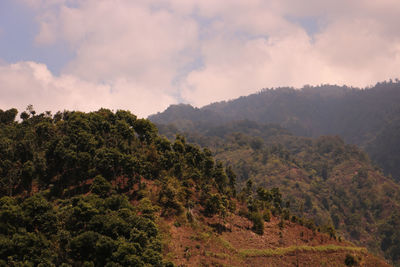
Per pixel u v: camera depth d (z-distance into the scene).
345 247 76.31
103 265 46.91
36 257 44.62
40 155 74.44
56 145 74.75
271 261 63.56
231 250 63.03
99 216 52.06
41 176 71.19
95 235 48.09
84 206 53.28
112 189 67.38
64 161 72.56
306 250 70.19
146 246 50.59
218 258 58.78
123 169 70.69
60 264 46.41
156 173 78.38
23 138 80.31
